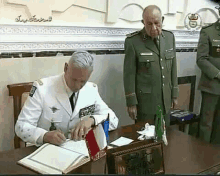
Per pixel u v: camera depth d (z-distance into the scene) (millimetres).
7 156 1253
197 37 3207
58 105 1552
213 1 3217
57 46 2240
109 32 2516
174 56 2369
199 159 1304
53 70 2268
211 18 3297
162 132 1438
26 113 1499
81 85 1437
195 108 3422
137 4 2645
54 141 1335
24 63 2115
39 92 1529
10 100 2125
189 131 3096
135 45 2229
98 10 2418
